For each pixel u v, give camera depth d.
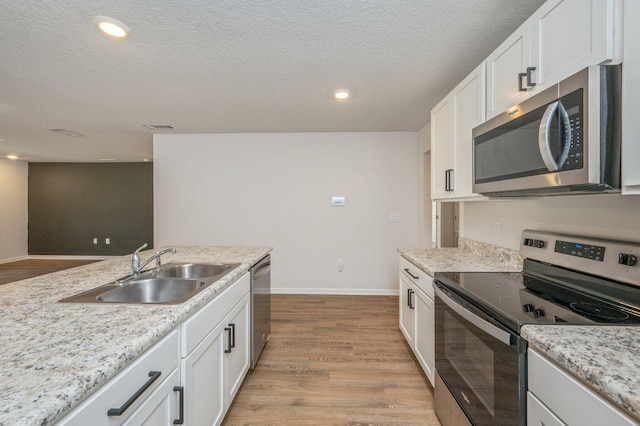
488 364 1.17
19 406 0.59
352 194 4.29
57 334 0.92
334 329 3.06
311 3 1.52
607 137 0.95
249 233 4.36
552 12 1.20
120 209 6.84
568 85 1.04
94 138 4.50
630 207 1.22
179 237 4.39
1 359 0.77
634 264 1.14
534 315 1.08
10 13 1.57
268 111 3.29
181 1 1.49
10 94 2.71
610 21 0.95
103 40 1.84
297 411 1.84
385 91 2.72
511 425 1.02
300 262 4.35
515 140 1.34
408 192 4.25
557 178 1.08
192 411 1.25
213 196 4.36
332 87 2.62
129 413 0.86
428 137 3.83
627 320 1.03
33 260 6.73
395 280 4.28
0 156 6.09
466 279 1.62
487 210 2.32
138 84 2.51
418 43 1.91
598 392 0.71
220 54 2.03
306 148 4.30
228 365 1.70
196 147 4.34
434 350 1.81
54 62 2.11
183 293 1.68
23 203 6.80
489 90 1.67
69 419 0.66
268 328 2.69
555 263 1.53
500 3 1.53
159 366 1.02
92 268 1.89
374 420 1.77
